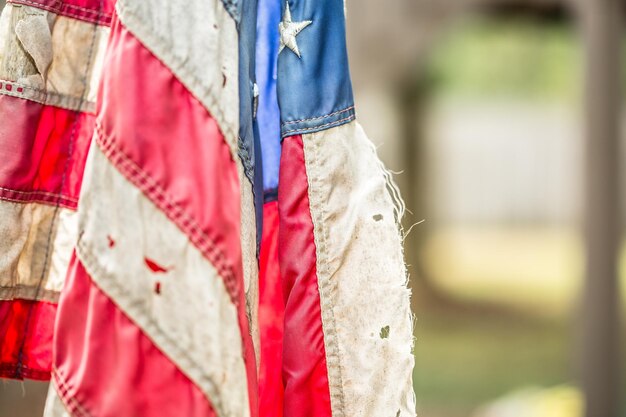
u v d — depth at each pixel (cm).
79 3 145
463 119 1484
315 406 142
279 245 144
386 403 142
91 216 132
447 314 943
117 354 130
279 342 147
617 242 347
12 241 143
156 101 133
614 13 345
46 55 143
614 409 343
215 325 131
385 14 415
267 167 148
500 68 1204
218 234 132
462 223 1527
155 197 132
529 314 945
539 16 452
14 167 142
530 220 1531
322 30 144
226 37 136
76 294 131
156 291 131
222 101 135
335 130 144
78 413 130
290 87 144
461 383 643
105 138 132
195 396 130
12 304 145
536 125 1486
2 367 146
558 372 685
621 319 348
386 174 146
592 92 348
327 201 143
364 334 142
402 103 986
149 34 133
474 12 418
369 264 143
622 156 351
